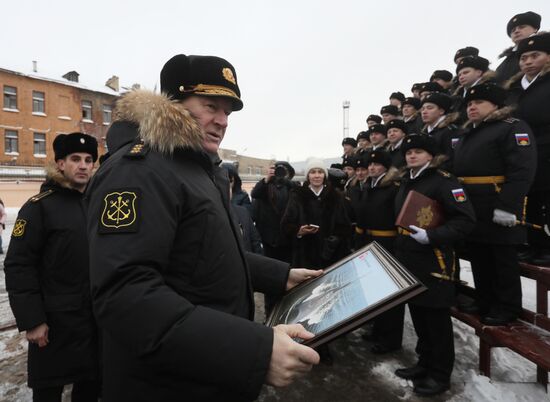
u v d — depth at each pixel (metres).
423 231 2.27
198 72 1.03
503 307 2.46
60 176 1.98
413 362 2.89
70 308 1.89
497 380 2.54
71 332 1.89
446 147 3.30
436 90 4.69
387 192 3.09
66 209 1.96
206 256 0.93
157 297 0.76
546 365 1.87
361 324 0.83
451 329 2.41
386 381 2.60
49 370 1.88
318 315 0.99
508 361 2.80
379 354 3.04
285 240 3.73
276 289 1.40
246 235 3.18
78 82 24.77
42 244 1.90
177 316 0.75
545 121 2.56
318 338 0.85
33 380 1.88
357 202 3.55
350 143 6.36
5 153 20.98
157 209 0.84
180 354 0.74
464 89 3.98
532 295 4.04
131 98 1.02
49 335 1.88
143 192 0.84
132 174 0.87
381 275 1.03
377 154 3.14
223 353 0.75
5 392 2.46
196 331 0.74
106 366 0.97
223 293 0.97
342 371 2.77
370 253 1.31
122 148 0.98
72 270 1.92
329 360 2.86
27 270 1.85
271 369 0.76
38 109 22.36
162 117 0.92
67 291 1.91
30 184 17.02
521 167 2.23
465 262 5.85
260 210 3.90
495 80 3.56
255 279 1.40
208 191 0.99
